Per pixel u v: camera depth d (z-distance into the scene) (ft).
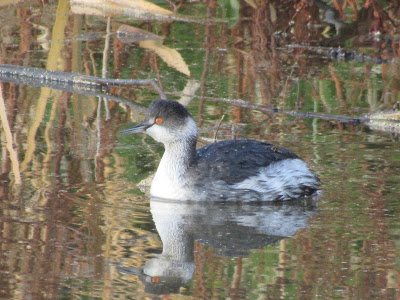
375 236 31.91
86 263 28.76
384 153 43.21
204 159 38.01
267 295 26.48
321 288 27.07
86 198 36.06
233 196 37.04
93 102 53.62
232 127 46.37
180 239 31.58
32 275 27.71
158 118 37.86
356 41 69.82
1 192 36.29
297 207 36.40
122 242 31.01
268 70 61.41
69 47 66.08
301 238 31.86
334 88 57.00
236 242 31.42
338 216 34.53
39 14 74.02
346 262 29.25
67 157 41.88
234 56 65.05
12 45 66.49
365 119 49.90
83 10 73.56
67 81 58.34
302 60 64.49
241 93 55.67
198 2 76.13
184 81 58.49
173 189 37.14
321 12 71.87
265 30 71.00
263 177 37.27
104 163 41.22
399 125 48.55
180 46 67.51
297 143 44.93
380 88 57.00
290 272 28.40
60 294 26.20
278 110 51.93
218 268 28.78
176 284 27.25
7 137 45.03
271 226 33.32
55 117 49.67
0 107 51.24
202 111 51.49
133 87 57.98
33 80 59.52
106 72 59.88
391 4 72.33
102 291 26.58
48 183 37.83
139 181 38.83
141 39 69.05
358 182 38.83
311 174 38.11
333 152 43.37
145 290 26.73
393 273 28.25
